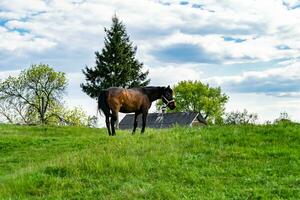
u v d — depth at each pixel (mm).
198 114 80688
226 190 12078
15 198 12508
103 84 74688
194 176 13297
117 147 17422
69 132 34938
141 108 24516
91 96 75750
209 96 99938
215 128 20172
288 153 15594
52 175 14273
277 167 14039
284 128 19016
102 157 15414
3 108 73375
